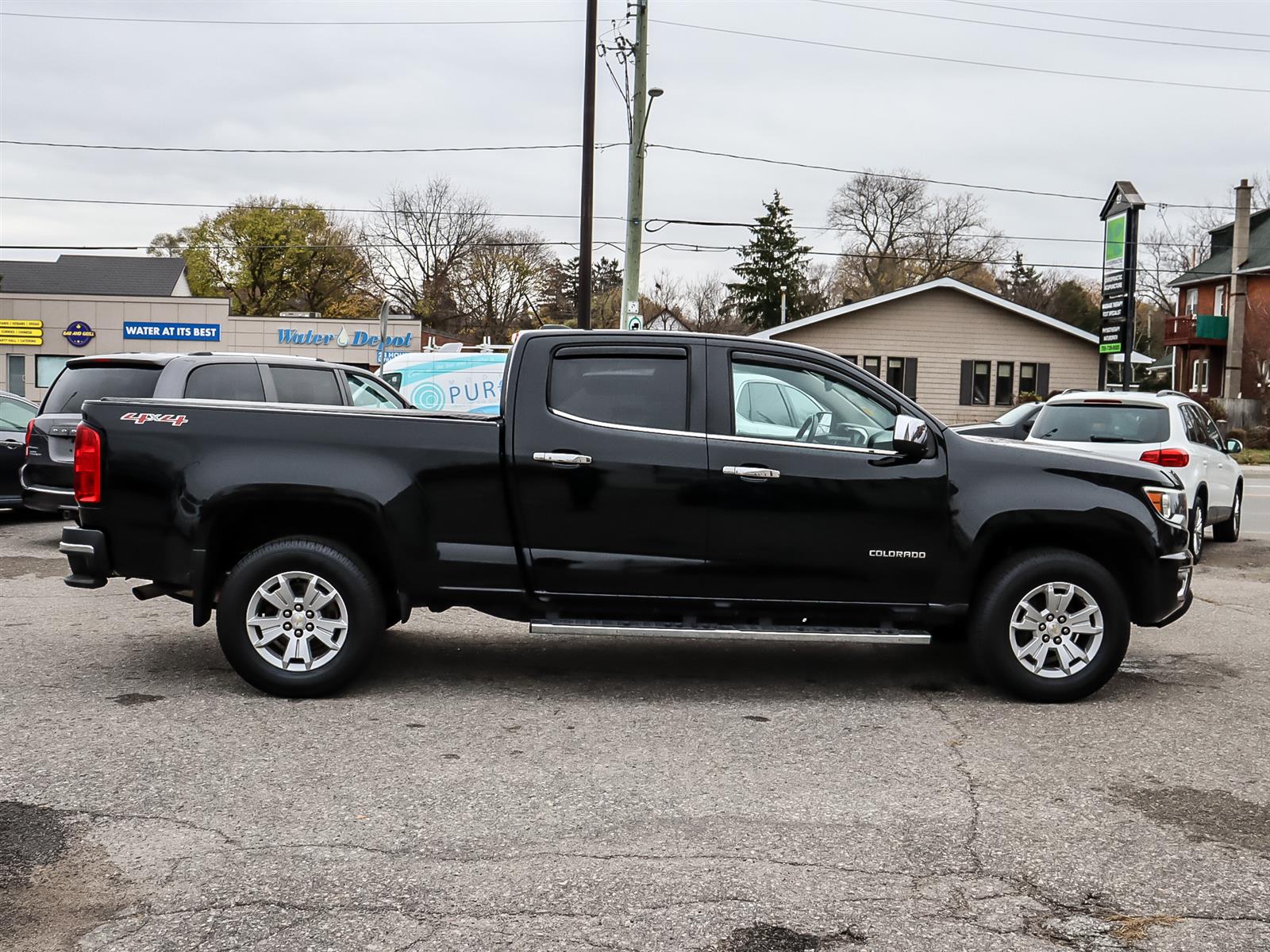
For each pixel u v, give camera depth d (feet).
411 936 10.36
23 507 41.32
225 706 17.98
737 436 18.97
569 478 18.60
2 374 135.44
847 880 11.76
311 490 18.26
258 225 210.59
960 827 13.33
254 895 11.19
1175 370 171.01
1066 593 19.02
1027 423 42.16
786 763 15.65
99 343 135.74
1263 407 146.41
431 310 214.48
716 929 10.59
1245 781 15.19
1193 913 11.12
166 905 10.94
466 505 18.61
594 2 73.72
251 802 13.75
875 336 129.08
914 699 19.36
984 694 19.76
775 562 18.80
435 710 18.02
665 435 18.81
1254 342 153.07
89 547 18.45
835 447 19.04
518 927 10.56
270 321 137.49
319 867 11.88
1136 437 36.09
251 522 19.27
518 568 18.69
